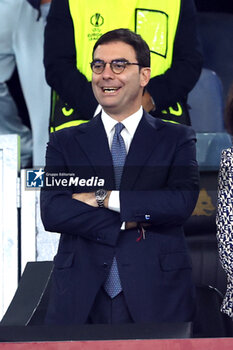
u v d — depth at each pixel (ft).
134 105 37.58
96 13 45.57
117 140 37.37
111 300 35.29
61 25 45.68
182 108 45.62
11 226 44.60
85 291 34.94
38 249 44.68
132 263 35.06
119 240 35.50
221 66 65.77
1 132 56.85
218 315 37.35
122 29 37.99
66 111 44.80
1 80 56.03
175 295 35.06
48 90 55.11
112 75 37.04
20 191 44.75
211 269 43.62
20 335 31.55
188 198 36.24
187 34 46.39
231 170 35.12
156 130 37.45
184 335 31.24
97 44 37.78
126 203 35.47
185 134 37.60
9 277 44.45
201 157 46.62
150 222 35.70
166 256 35.55
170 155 37.01
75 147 37.42
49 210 36.11
